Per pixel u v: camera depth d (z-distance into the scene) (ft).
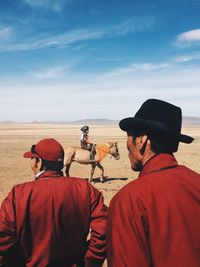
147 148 7.47
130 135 7.67
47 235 11.21
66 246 11.45
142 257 6.31
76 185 11.86
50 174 11.85
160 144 7.39
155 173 7.01
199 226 6.31
